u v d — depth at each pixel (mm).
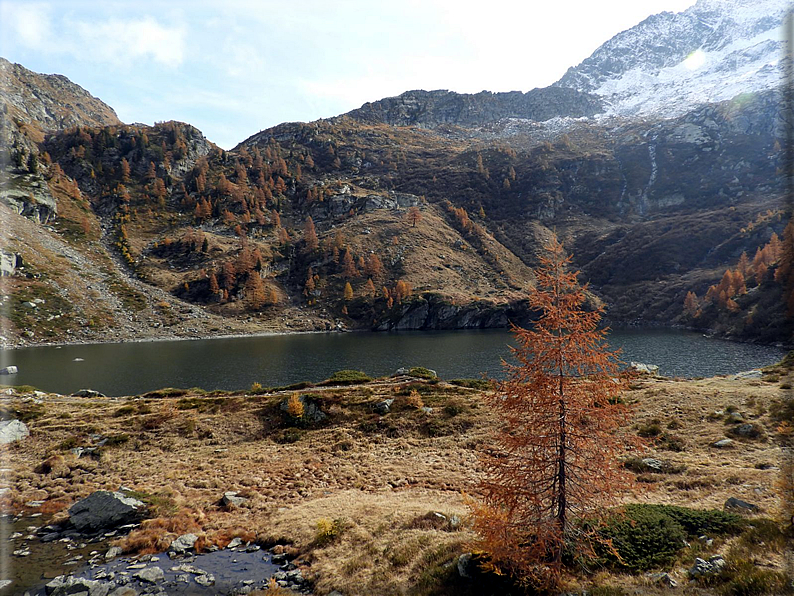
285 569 19078
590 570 14188
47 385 76125
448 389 52875
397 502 25641
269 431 44125
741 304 137500
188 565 19484
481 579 14609
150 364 97562
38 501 27875
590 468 13422
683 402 39969
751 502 19859
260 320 182500
